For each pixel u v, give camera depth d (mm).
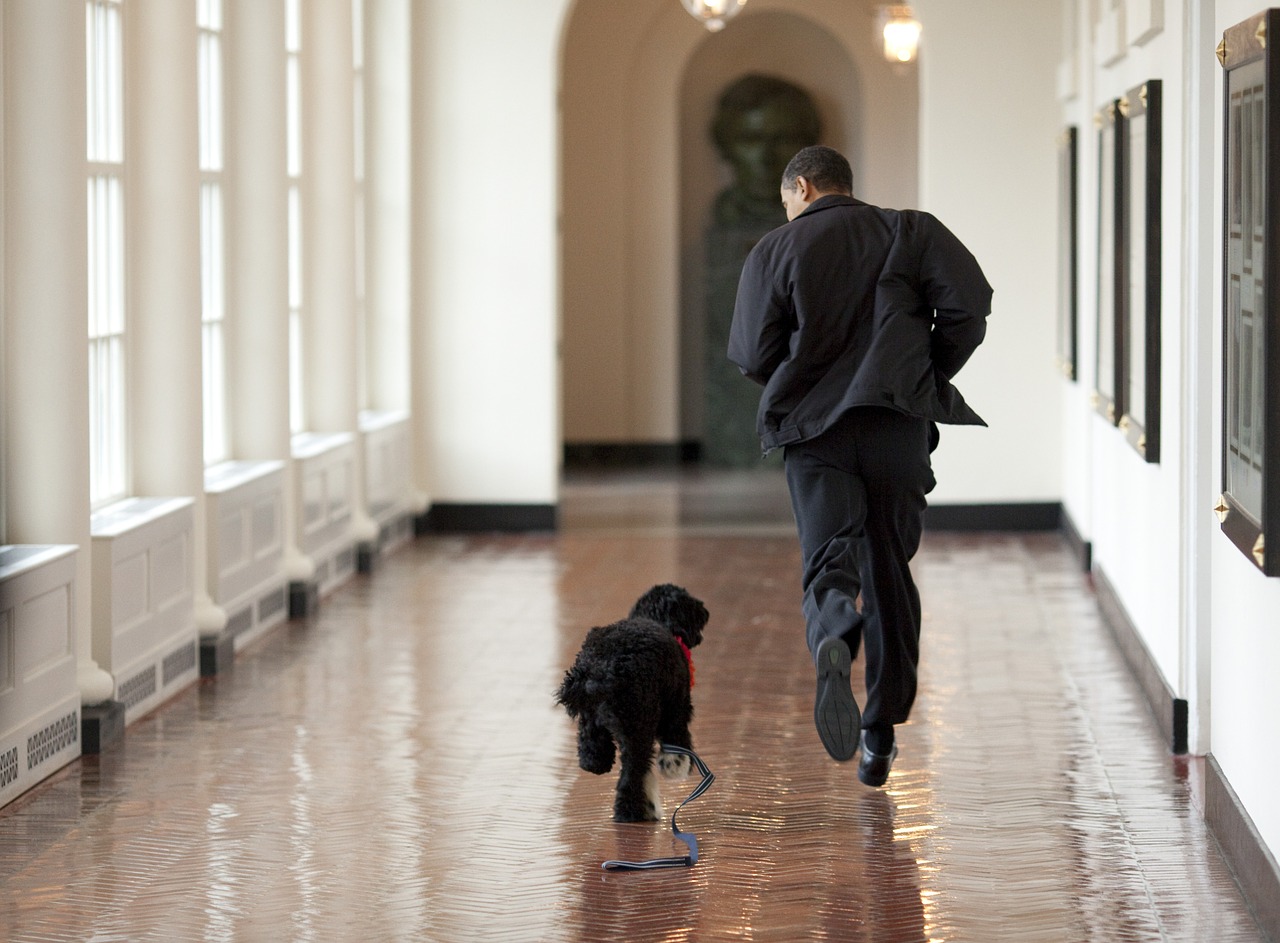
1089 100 15125
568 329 25688
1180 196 9570
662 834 8008
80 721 9555
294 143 15102
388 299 18047
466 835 8031
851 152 25641
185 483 11406
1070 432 17438
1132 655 11555
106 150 10844
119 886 7340
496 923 6844
